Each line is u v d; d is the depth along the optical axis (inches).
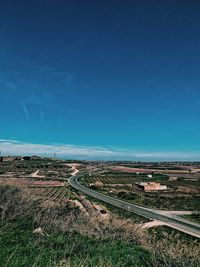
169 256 452.4
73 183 6028.5
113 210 2780.5
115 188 5506.9
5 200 586.6
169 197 4338.1
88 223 615.2
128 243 508.7
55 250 417.4
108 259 407.2
